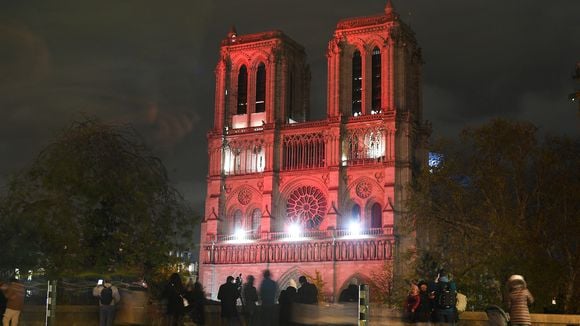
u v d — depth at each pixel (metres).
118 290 44.59
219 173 178.12
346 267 159.75
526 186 82.31
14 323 37.34
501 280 70.69
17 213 50.38
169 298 37.91
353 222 163.88
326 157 168.25
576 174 80.19
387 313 52.22
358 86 173.00
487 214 81.38
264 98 181.38
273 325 39.59
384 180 161.38
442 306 38.06
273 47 180.38
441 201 85.94
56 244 49.25
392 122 162.88
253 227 174.00
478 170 83.69
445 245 84.19
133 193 50.94
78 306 43.00
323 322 41.62
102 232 50.66
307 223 168.62
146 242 51.25
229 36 186.50
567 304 73.44
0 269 50.28
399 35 169.12
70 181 49.75
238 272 171.12
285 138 174.50
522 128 83.50
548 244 77.88
